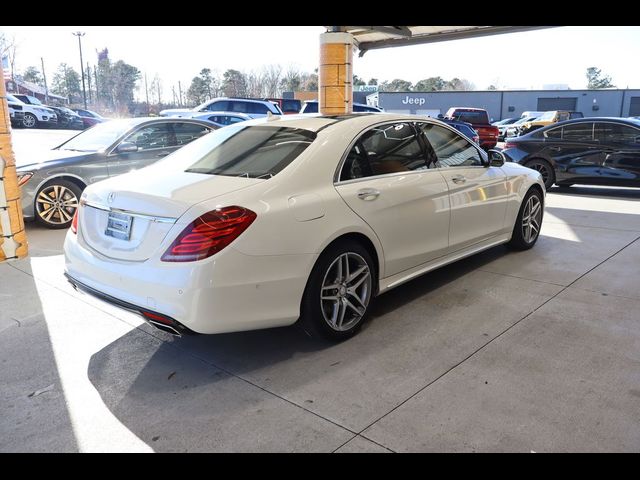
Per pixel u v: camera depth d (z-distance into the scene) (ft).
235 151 11.55
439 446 7.61
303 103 59.36
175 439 7.93
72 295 13.88
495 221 15.64
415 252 12.59
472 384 9.25
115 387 9.43
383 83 284.82
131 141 23.57
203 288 8.74
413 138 13.12
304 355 10.50
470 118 68.33
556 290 13.82
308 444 7.73
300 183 10.19
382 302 13.19
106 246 10.03
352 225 10.68
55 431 8.16
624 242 18.67
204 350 10.80
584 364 9.88
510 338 11.04
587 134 29.12
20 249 17.28
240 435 7.98
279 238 9.45
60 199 21.94
